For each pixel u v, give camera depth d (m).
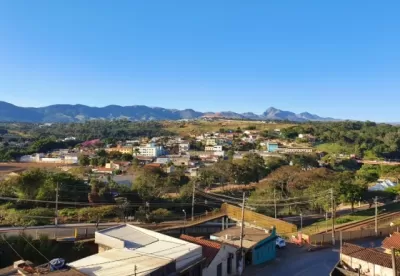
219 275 36.72
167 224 58.44
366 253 39.19
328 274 40.75
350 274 37.16
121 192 84.50
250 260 43.62
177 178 105.88
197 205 83.69
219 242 39.38
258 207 79.75
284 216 76.69
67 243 42.84
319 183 84.31
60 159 173.25
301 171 103.06
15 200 71.56
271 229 50.03
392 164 149.25
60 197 75.31
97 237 34.69
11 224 57.19
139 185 91.12
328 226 63.81
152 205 79.50
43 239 41.44
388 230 59.19
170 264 28.06
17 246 39.03
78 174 111.94
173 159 172.00
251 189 109.00
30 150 199.88
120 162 154.38
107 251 30.94
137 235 35.72
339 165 159.38
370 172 123.25
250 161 131.88
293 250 50.66
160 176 106.38
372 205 83.81
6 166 145.50
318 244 53.56
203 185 111.19
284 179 97.81
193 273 31.47
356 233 56.50
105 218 65.12
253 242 44.44
